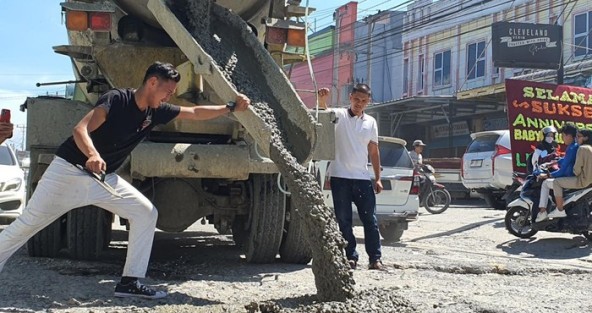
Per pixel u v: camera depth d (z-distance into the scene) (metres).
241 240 7.30
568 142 9.42
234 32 5.67
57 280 5.19
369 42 30.80
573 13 22.66
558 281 6.23
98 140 4.34
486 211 15.78
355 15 34.25
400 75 31.95
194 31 5.30
